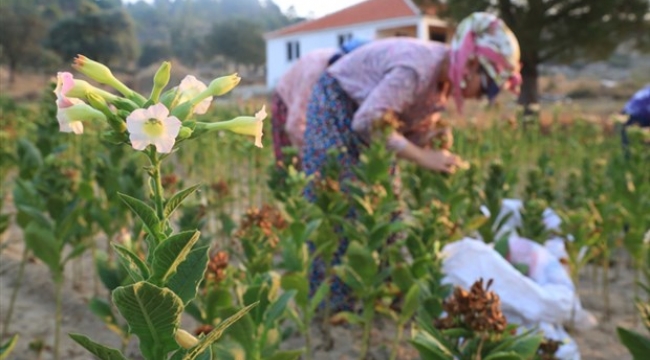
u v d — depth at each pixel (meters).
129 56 72.44
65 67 68.50
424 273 3.18
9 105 10.88
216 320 2.70
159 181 1.41
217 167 8.63
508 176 5.69
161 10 134.12
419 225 3.57
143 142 1.30
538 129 10.81
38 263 5.07
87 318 4.16
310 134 4.41
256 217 3.18
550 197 5.30
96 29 70.50
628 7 22.28
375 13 37.84
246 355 2.37
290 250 3.23
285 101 5.12
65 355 3.67
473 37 3.91
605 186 6.01
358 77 4.28
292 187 3.64
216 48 91.62
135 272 1.46
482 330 2.11
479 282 2.16
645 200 4.52
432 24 36.25
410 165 5.44
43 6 90.00
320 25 40.25
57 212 3.47
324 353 3.85
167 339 1.45
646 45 23.58
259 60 92.44
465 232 4.46
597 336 4.22
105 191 4.46
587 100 43.22
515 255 3.82
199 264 1.51
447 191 4.25
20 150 4.64
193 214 3.57
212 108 11.08
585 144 9.91
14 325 3.97
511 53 3.88
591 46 23.19
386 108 4.00
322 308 4.38
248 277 2.77
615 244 4.70
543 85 57.72
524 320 3.39
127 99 1.41
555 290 3.48
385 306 3.49
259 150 6.78
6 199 6.71
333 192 3.70
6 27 64.94
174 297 1.37
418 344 2.19
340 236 4.02
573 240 4.37
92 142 6.57
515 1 22.89
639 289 5.11
